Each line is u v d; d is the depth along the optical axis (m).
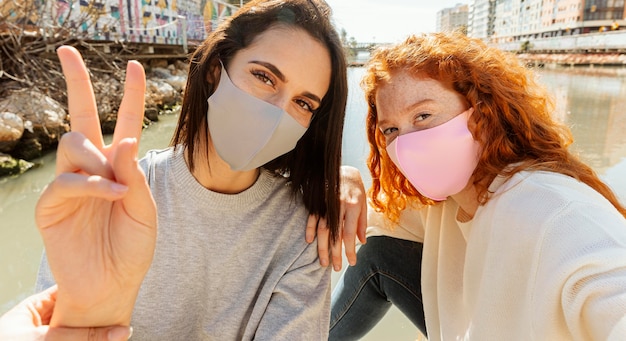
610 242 0.83
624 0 40.75
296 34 1.01
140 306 1.10
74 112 0.77
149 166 1.16
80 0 7.12
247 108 1.02
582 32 41.97
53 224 0.70
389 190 1.48
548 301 0.87
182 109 1.14
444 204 1.39
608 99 7.61
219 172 1.12
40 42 5.06
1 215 3.05
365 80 1.34
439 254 1.38
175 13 11.23
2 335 0.73
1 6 4.83
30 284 2.24
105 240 0.74
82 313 0.74
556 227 0.90
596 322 0.78
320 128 1.16
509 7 59.59
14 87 4.86
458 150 1.15
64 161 0.70
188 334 1.18
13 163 3.89
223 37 1.06
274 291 1.16
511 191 1.05
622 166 3.52
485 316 1.04
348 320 1.77
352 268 1.75
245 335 1.13
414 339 1.95
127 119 0.80
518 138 1.17
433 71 1.14
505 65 1.18
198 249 1.13
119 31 8.60
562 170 1.09
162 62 10.95
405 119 1.18
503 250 1.01
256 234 1.17
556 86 10.52
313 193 1.20
